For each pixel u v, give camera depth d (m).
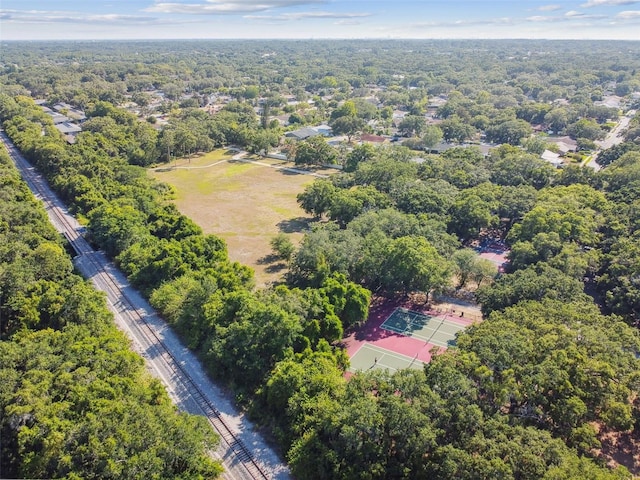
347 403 47.53
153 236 94.69
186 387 60.84
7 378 48.88
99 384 49.72
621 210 96.69
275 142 184.75
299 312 65.38
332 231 92.88
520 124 198.38
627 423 46.00
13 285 69.56
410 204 107.44
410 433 43.16
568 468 37.91
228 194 139.38
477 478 38.19
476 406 44.09
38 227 92.38
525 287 69.31
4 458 45.66
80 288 70.31
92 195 117.44
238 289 73.75
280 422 54.25
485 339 52.69
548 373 47.53
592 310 61.94
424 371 52.19
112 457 41.12
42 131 191.50
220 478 48.38
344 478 43.06
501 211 106.94
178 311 72.25
